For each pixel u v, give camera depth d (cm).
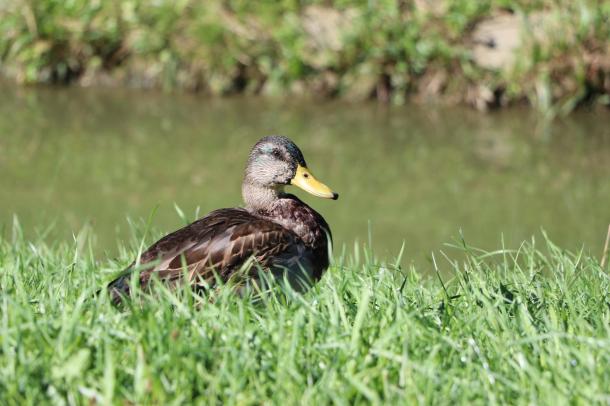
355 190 1373
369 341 659
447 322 702
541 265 919
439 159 1500
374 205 1322
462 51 1786
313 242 834
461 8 1847
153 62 1836
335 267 878
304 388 609
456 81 1769
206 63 1817
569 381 606
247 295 730
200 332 647
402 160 1496
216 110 1723
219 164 1459
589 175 1441
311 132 1617
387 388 599
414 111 1741
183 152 1509
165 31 1853
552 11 1834
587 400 585
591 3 1809
